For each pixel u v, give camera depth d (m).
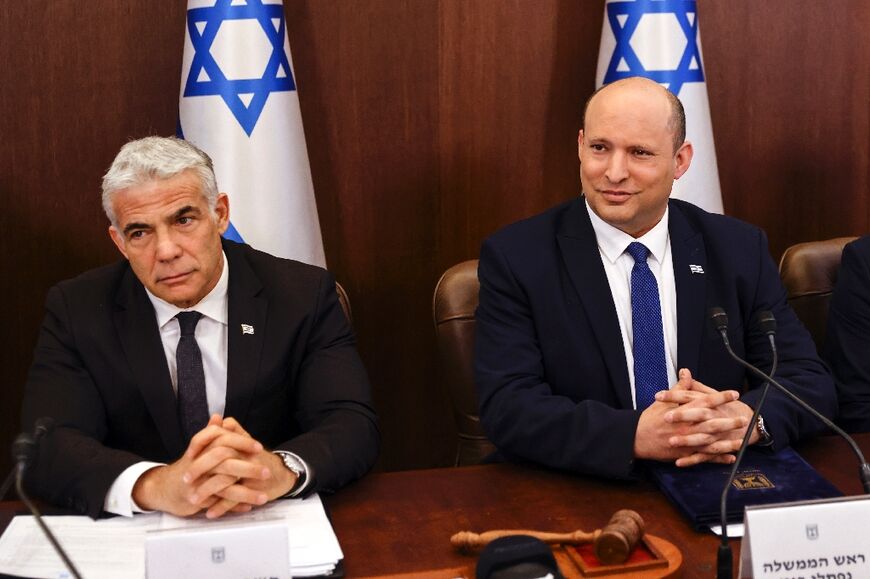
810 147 3.77
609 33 3.29
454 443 3.75
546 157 3.60
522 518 1.94
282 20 3.09
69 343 2.30
